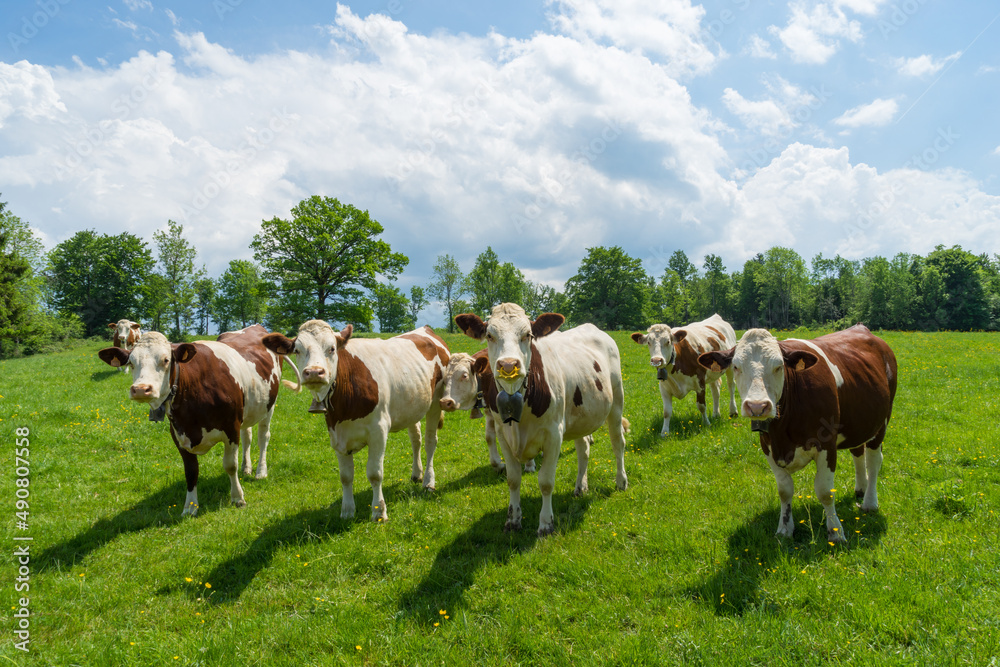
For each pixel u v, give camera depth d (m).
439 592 4.75
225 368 7.22
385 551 5.50
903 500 5.86
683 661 3.52
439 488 7.54
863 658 3.35
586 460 6.96
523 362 5.20
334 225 43.72
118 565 5.57
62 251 58.69
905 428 8.62
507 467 5.87
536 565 5.08
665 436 9.27
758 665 3.44
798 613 3.95
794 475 6.80
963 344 21.38
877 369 5.69
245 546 5.74
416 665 3.72
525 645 3.85
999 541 4.73
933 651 3.38
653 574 4.73
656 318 60.69
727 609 4.11
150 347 6.21
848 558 4.66
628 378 15.23
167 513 6.86
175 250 47.78
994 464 6.72
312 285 42.34
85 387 15.28
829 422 4.90
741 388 4.86
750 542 5.09
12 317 37.31
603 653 3.72
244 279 69.00
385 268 46.00
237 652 3.92
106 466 8.70
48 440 9.79
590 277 59.62
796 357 4.80
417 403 7.30
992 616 3.64
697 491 6.66
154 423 10.95
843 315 75.81
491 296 66.12
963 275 66.19
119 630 4.38
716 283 89.25
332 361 5.96
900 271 68.44
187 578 5.04
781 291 80.31
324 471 8.63
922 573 4.29
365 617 4.32
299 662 3.84
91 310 57.62
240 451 9.68
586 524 5.92
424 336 8.37
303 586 5.05
